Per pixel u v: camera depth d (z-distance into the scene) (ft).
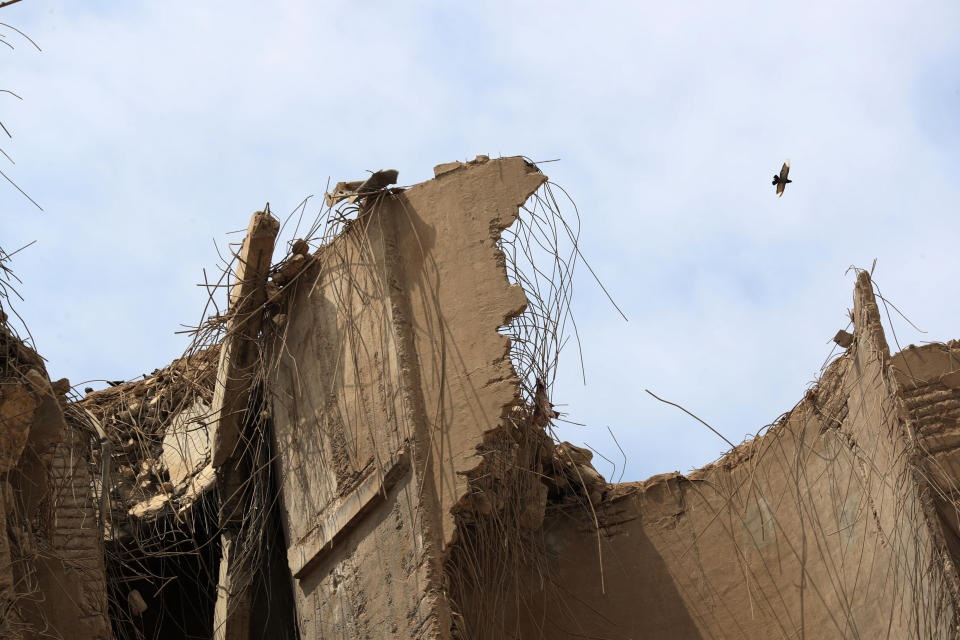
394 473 32.60
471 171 34.68
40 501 31.09
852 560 33.65
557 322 33.14
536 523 34.68
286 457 37.06
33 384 30.48
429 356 33.32
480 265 33.42
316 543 35.14
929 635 29.22
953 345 32.42
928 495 29.73
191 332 37.01
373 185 35.19
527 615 35.19
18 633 27.73
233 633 37.27
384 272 34.40
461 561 32.09
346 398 34.91
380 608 32.53
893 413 31.12
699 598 37.37
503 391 31.91
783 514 36.65
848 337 34.94
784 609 35.76
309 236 36.60
